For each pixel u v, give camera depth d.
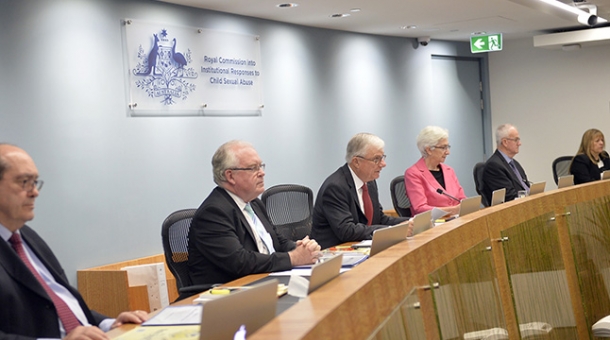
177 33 5.49
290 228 4.24
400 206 5.44
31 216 2.28
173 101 5.44
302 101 6.85
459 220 3.02
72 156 4.70
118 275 4.69
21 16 4.41
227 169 3.22
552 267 3.57
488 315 2.73
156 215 5.28
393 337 1.80
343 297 1.59
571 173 7.52
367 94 7.79
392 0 6.02
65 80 4.67
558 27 8.61
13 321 2.15
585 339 3.82
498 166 6.01
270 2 5.71
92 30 4.85
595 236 4.21
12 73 4.37
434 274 2.22
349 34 7.55
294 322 1.37
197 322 2.11
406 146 8.40
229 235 3.10
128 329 2.13
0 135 4.30
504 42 9.87
